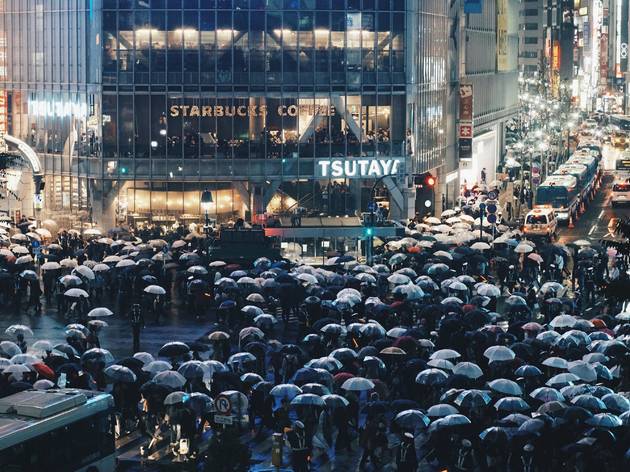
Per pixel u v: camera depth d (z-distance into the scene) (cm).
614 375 5534
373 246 9844
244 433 5209
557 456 4378
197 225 11350
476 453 4562
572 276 9044
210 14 11850
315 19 11969
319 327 6212
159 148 11925
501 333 5925
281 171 12025
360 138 12131
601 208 14825
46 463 4031
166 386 4972
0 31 12725
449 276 8012
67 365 5216
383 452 4706
